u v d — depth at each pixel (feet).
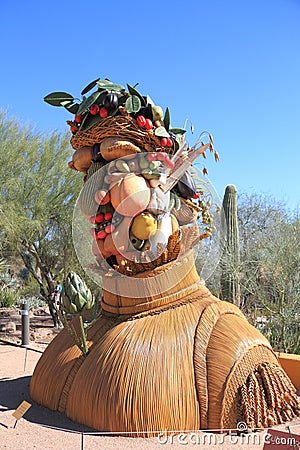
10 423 13.01
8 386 17.74
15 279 74.18
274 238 32.40
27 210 43.60
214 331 13.19
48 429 12.48
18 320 52.13
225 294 30.37
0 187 42.57
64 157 45.62
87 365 13.12
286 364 18.13
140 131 13.89
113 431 12.01
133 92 14.20
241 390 12.52
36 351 27.94
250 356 13.01
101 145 13.91
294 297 29.04
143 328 13.12
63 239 44.65
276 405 13.15
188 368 12.47
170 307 13.61
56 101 14.78
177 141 14.73
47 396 14.10
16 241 43.19
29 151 44.34
